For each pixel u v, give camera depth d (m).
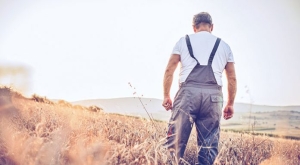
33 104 3.32
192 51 2.29
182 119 2.22
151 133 2.17
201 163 2.17
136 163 1.64
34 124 2.44
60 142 1.68
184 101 2.23
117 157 1.64
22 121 2.52
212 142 2.20
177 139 2.16
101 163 1.55
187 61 2.28
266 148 2.38
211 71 2.24
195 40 2.33
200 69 2.24
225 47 2.35
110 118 2.66
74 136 2.01
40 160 1.61
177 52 2.37
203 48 2.29
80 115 2.86
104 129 2.31
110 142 1.84
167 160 1.73
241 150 2.18
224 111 2.48
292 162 2.23
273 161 2.20
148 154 1.63
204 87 2.23
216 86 2.25
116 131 2.29
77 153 1.64
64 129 1.87
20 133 1.92
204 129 2.25
